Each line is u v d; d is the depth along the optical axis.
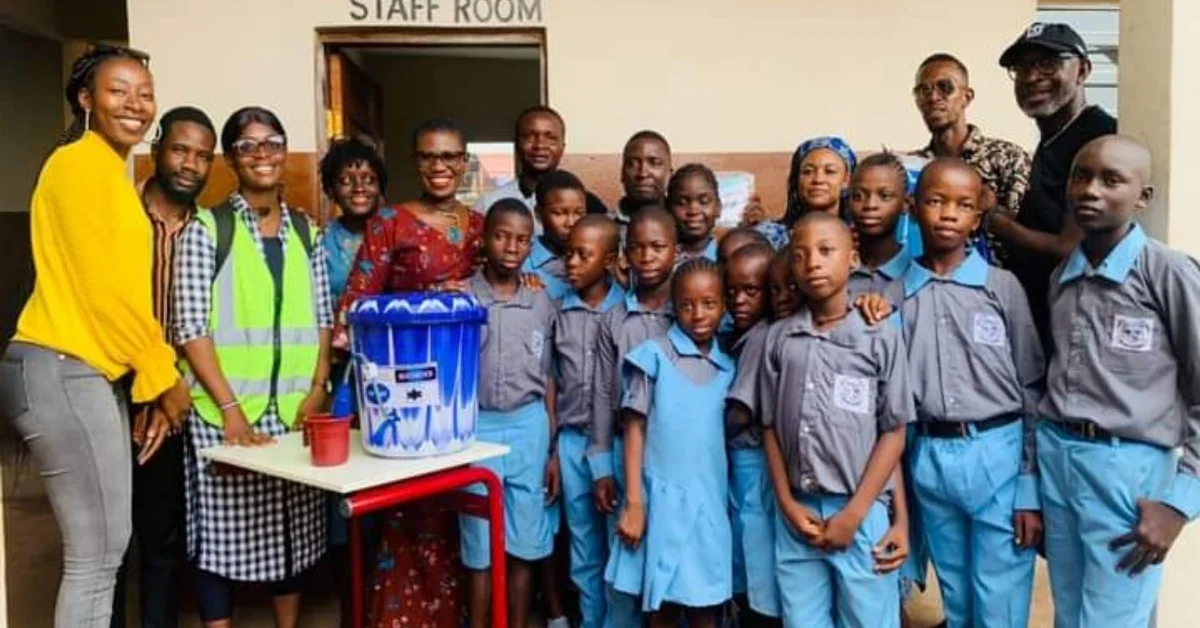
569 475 2.49
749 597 2.24
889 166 2.23
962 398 2.05
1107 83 4.34
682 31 3.65
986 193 2.45
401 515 2.49
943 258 2.12
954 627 2.19
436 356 1.96
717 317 2.25
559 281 2.68
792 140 3.71
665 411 2.22
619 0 3.62
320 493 2.45
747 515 2.25
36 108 5.72
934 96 2.74
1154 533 1.83
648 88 3.65
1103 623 1.90
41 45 5.70
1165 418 1.86
